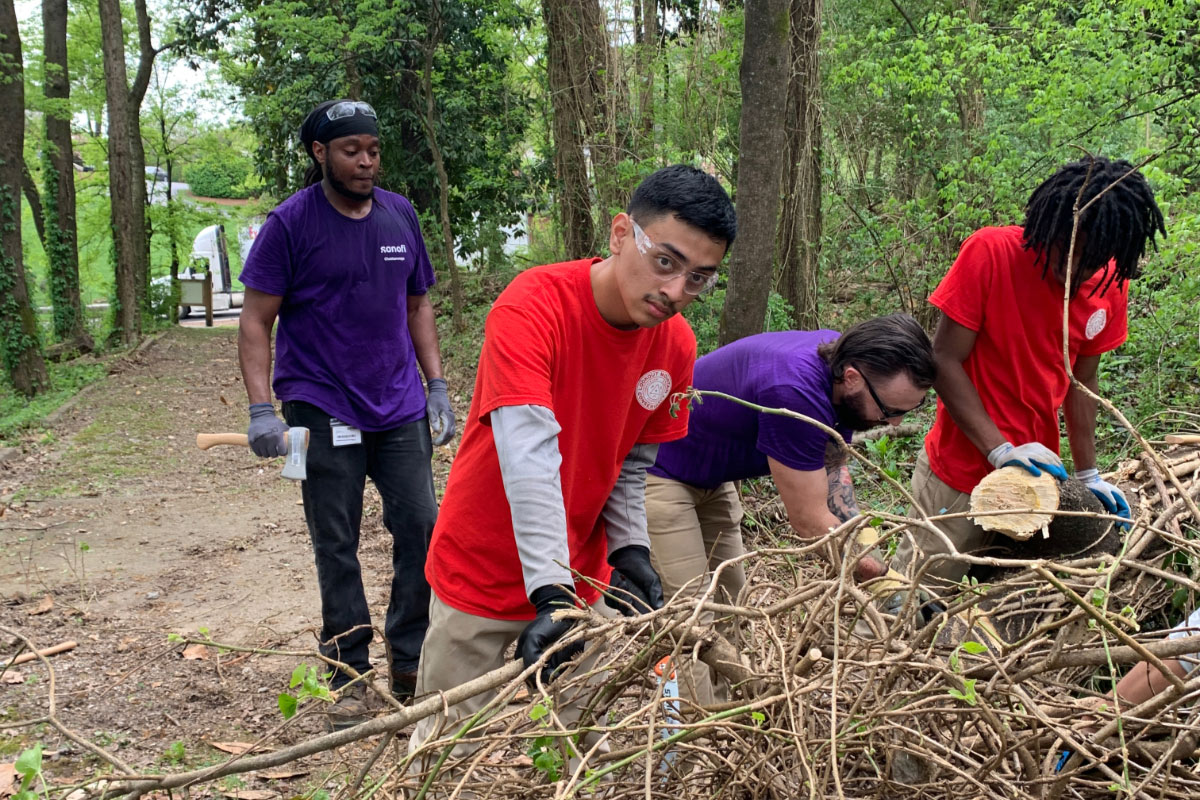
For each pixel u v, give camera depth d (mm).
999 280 2881
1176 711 1821
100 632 4449
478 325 13258
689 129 9508
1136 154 6262
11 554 5836
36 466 8555
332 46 13883
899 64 8164
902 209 8344
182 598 4953
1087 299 2957
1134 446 4844
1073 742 1677
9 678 3912
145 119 21781
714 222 1916
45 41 15828
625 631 1855
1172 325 5641
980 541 3191
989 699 1828
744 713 1816
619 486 2395
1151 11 6723
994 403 3021
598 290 2084
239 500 7145
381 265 3451
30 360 12422
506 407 2010
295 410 3400
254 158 20156
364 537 5922
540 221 17078
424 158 16688
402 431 3510
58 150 16188
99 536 6227
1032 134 8039
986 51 7762
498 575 2264
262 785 3037
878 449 2586
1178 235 5371
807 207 8016
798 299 8078
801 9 7754
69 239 16469
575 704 2215
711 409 2898
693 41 9672
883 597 2135
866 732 1768
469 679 2334
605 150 10070
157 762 3174
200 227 22141
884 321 2604
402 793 1976
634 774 2131
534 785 1910
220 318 24500
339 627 3443
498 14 13336
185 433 10055
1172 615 2934
